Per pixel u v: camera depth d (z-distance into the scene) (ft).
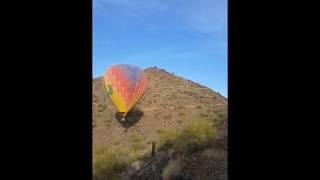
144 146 200.13
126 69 191.01
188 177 136.46
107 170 152.66
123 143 219.82
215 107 254.06
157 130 234.17
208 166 140.15
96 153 170.30
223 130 188.55
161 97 272.72
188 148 153.79
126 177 151.12
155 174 143.74
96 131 235.40
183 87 290.15
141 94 196.34
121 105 195.62
